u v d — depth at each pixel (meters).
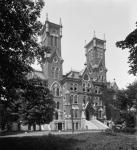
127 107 59.75
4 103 25.81
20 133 52.56
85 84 88.12
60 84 83.50
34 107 51.31
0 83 22.55
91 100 87.19
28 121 54.47
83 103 85.00
